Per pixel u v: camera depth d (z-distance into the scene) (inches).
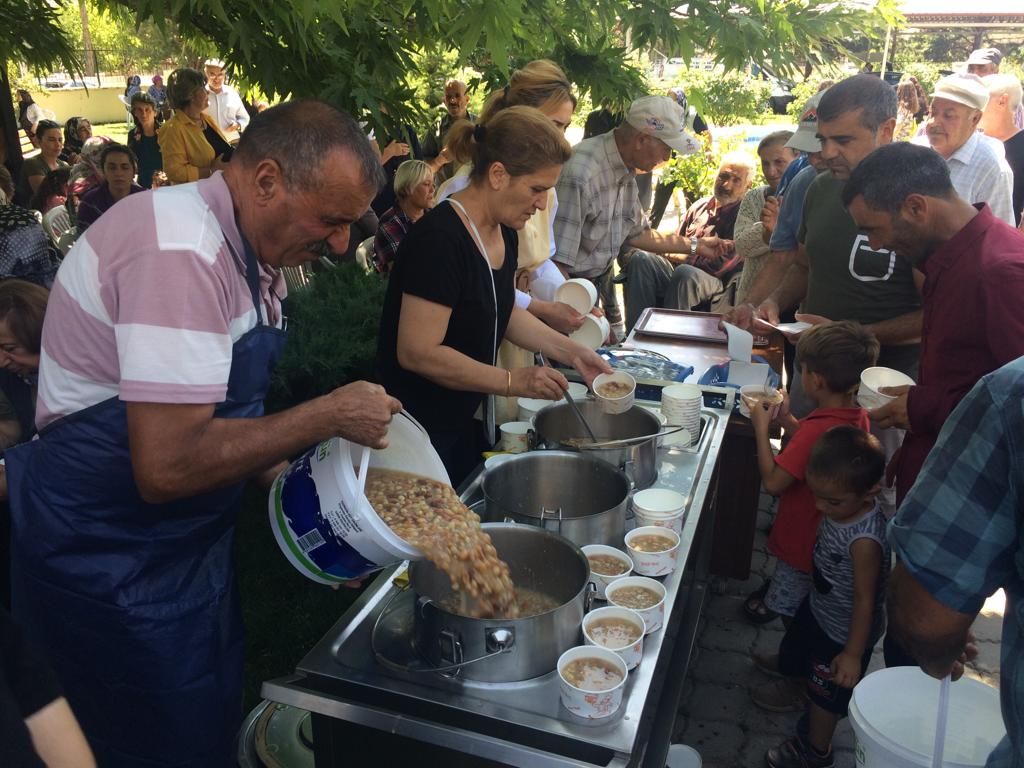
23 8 160.9
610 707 57.9
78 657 67.8
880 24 163.0
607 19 149.0
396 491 69.2
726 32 145.4
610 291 201.8
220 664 71.2
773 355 142.2
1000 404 45.3
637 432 98.7
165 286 55.8
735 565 133.6
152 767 70.9
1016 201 206.1
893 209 89.9
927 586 49.1
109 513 63.8
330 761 67.0
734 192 222.7
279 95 127.0
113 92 892.0
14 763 33.4
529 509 88.0
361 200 59.9
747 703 114.4
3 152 291.1
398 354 90.0
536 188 87.4
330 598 126.0
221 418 60.7
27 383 95.0
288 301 144.3
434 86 233.1
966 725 67.7
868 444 93.0
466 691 61.7
